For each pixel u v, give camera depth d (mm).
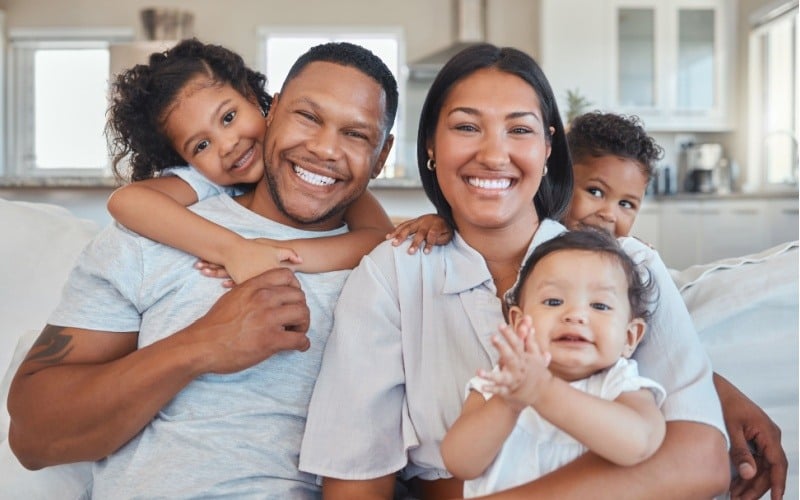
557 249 1097
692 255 5289
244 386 1286
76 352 1312
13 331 1600
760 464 1271
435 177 1367
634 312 1097
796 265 1479
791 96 5598
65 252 1729
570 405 940
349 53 1383
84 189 4238
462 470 1026
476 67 1240
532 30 6824
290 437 1282
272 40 6965
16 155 6883
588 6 6004
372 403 1215
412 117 6852
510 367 916
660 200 5449
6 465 1313
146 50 4781
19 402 1266
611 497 1000
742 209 5016
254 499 1210
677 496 1018
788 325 1444
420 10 6859
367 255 1358
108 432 1217
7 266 1662
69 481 1330
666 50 6008
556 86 6031
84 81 6883
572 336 1042
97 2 6812
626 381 1029
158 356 1200
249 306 1219
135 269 1335
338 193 1402
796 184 5316
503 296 1271
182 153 1533
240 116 1516
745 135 5898
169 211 1354
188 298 1328
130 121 1573
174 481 1205
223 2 6848
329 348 1286
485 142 1206
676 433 1060
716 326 1443
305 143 1351
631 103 6039
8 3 6816
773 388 1423
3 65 6805
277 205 1425
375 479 1208
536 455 1060
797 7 5125
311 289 1365
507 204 1229
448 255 1321
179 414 1268
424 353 1251
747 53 5844
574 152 1735
